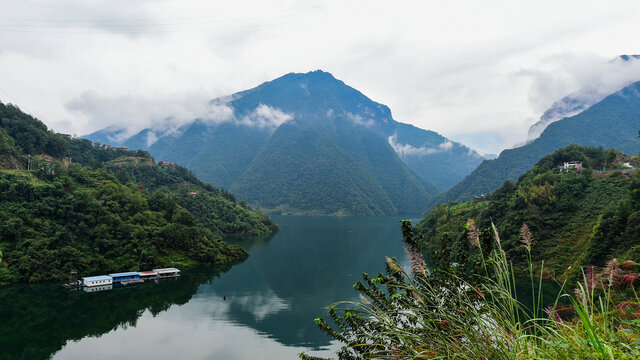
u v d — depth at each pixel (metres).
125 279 70.25
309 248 120.75
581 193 77.69
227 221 142.25
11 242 67.62
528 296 46.12
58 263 67.88
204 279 76.12
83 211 79.50
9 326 46.81
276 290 70.81
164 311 55.31
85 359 38.88
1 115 106.25
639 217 51.31
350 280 80.06
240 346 43.78
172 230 87.44
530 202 81.12
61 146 114.06
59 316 50.91
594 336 2.68
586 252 56.78
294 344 45.00
